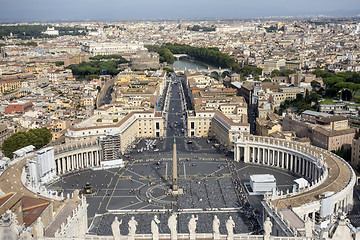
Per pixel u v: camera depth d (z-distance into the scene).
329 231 116.19
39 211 157.88
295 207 184.25
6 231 109.25
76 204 183.75
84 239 124.25
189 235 124.81
